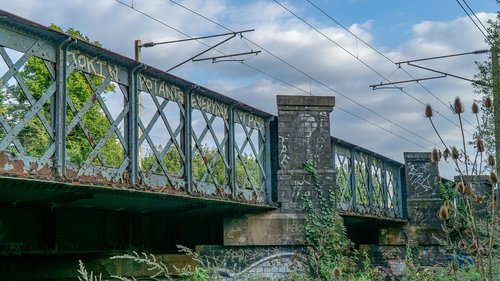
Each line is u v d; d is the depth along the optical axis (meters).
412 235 32.12
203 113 17.41
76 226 15.04
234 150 19.14
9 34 11.00
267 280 13.34
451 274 10.12
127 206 16.27
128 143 14.05
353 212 24.67
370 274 16.20
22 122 11.15
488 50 25.19
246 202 19.14
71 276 16.22
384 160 30.28
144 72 14.73
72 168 12.29
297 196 21.17
